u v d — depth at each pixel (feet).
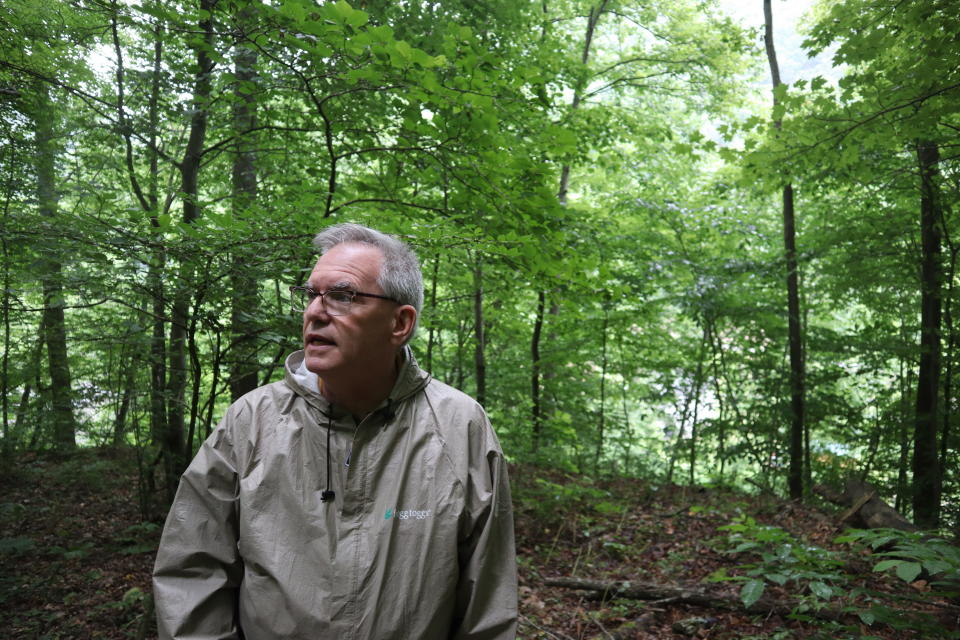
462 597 4.38
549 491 21.18
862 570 15.15
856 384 35.19
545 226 14.25
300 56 12.81
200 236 11.87
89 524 19.34
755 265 32.48
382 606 4.02
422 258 13.02
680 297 33.35
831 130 18.66
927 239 28.17
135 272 12.54
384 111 15.96
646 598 14.46
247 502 4.19
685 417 35.55
